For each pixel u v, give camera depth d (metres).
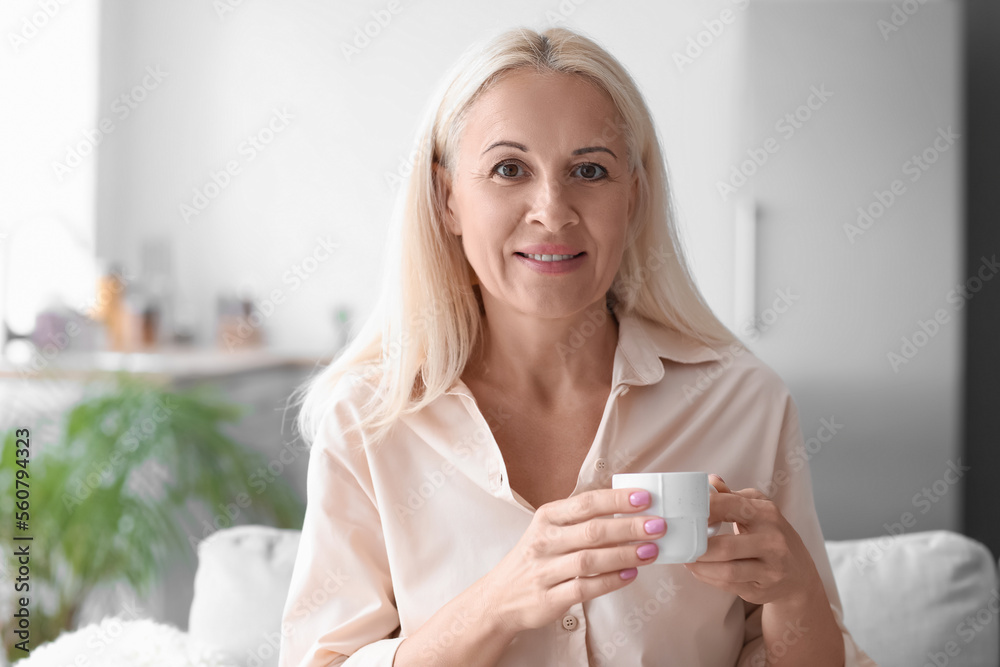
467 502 1.00
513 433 1.05
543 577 0.81
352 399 1.07
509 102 0.94
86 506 2.10
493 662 0.89
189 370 2.70
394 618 1.03
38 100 3.78
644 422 1.04
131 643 1.15
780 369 3.15
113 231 4.07
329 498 1.04
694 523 0.77
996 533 3.35
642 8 3.56
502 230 0.95
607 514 0.79
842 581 1.29
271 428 3.29
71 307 3.21
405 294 1.05
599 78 0.97
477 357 1.11
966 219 3.41
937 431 3.10
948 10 3.10
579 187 0.95
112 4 4.05
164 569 2.26
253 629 1.28
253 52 4.05
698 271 3.33
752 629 1.06
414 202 1.05
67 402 2.43
